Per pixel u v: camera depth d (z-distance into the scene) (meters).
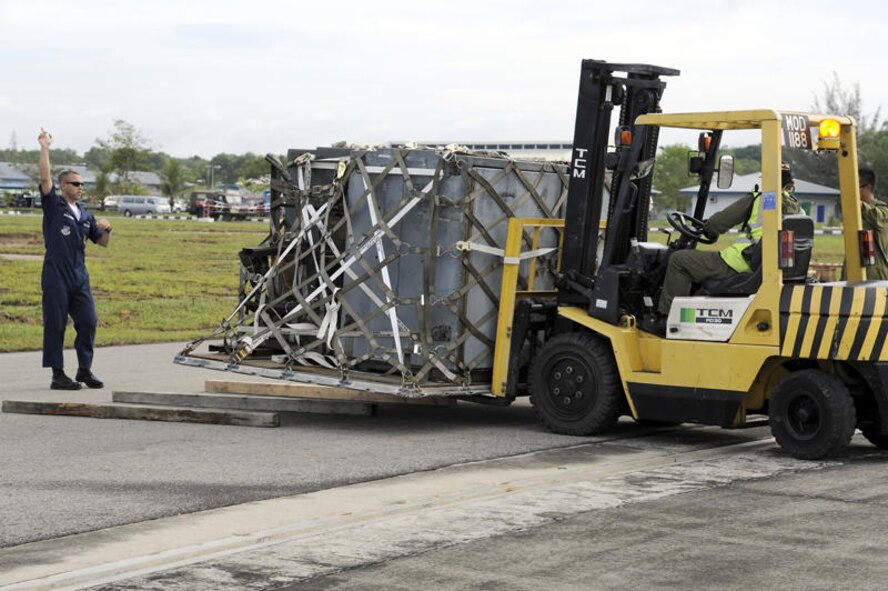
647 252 11.34
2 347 18.05
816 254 37.91
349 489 8.94
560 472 9.64
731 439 11.46
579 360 11.32
